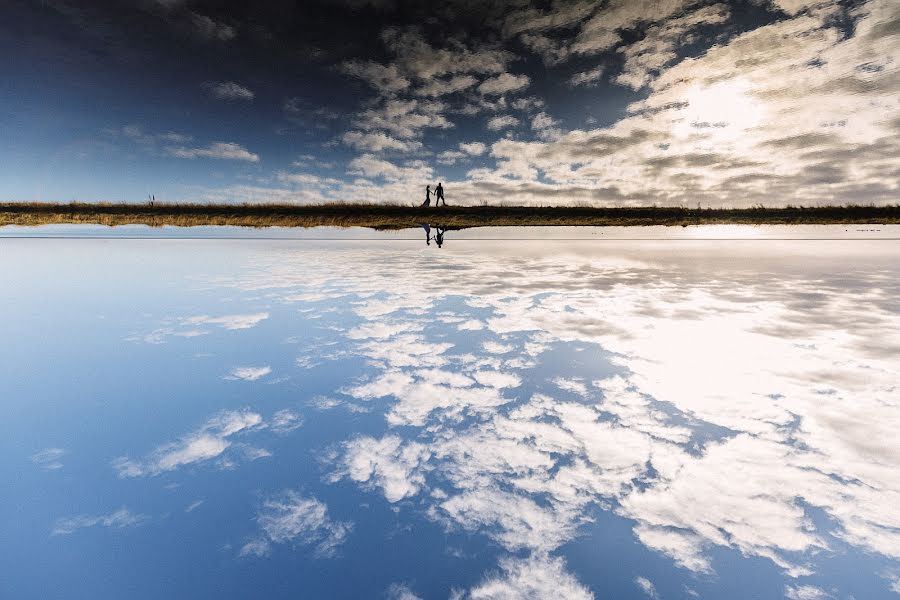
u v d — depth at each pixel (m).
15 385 2.05
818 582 0.94
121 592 0.93
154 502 1.22
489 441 1.57
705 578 0.96
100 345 2.67
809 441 1.50
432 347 2.66
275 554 1.04
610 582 0.96
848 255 7.49
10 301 3.92
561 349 2.57
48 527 1.11
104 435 1.59
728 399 1.85
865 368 2.15
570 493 1.27
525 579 0.97
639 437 1.57
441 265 6.61
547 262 6.91
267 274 5.65
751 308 3.48
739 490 1.26
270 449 1.51
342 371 2.27
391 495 1.27
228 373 2.24
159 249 9.19
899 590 0.91
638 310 3.49
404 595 0.93
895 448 1.44
